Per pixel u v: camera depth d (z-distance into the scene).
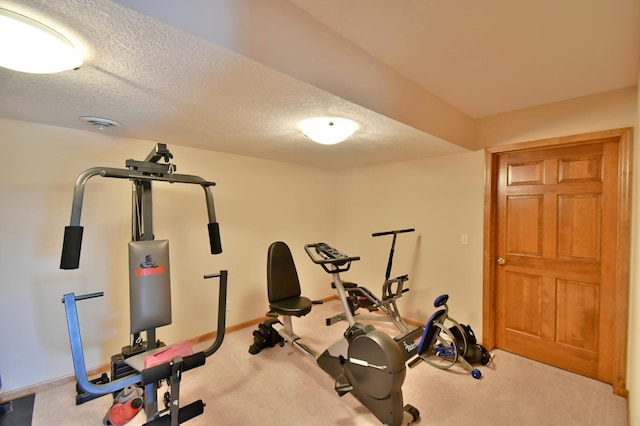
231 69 1.28
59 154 2.24
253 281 3.45
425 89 2.24
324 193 4.26
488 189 2.82
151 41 1.06
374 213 3.89
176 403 1.60
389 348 1.77
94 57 1.17
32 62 1.06
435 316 2.51
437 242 3.23
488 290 2.83
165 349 1.77
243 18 1.17
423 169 3.35
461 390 2.23
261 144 2.72
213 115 1.89
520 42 1.62
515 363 2.62
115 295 2.50
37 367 2.19
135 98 1.60
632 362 1.92
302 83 1.41
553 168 2.54
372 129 2.17
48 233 2.22
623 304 2.14
